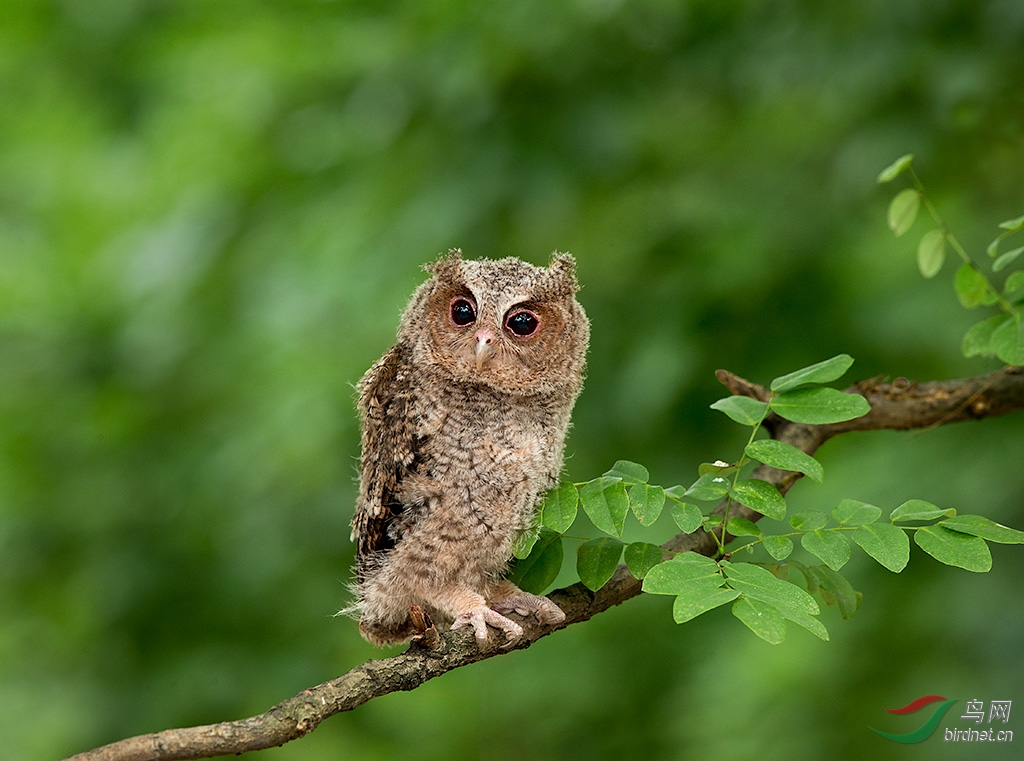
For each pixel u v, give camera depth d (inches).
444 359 277.4
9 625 487.5
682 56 407.8
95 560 456.8
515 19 402.9
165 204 504.7
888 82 372.2
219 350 453.7
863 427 305.1
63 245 522.0
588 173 402.9
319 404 427.8
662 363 384.2
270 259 448.8
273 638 444.1
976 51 363.6
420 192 415.5
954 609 384.2
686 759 425.7
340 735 466.3
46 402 482.3
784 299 395.5
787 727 402.6
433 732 484.7
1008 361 237.3
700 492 224.4
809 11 389.4
